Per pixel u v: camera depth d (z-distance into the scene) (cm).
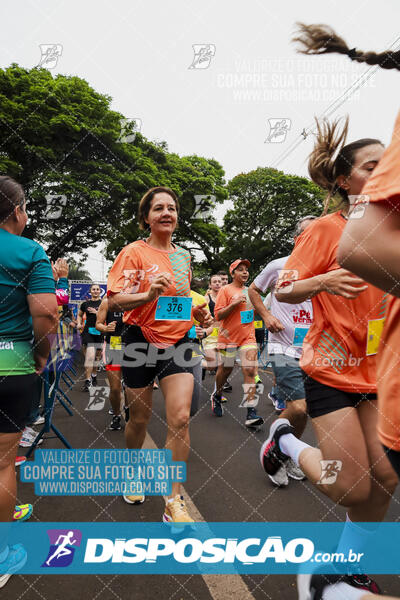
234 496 237
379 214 71
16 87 1393
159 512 217
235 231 1902
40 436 295
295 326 274
